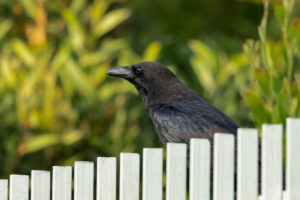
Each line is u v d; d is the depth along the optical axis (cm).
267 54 971
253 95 946
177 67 1557
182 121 877
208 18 1953
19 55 1345
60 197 618
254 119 947
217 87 1358
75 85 1321
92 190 609
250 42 988
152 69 955
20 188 635
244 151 554
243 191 553
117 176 1334
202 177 562
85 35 1408
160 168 577
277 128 550
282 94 938
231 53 1563
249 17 1956
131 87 1337
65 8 1488
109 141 1348
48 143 1295
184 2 1966
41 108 1321
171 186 566
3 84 1333
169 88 941
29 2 1395
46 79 1316
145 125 1399
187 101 917
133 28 1831
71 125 1343
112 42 1384
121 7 1738
